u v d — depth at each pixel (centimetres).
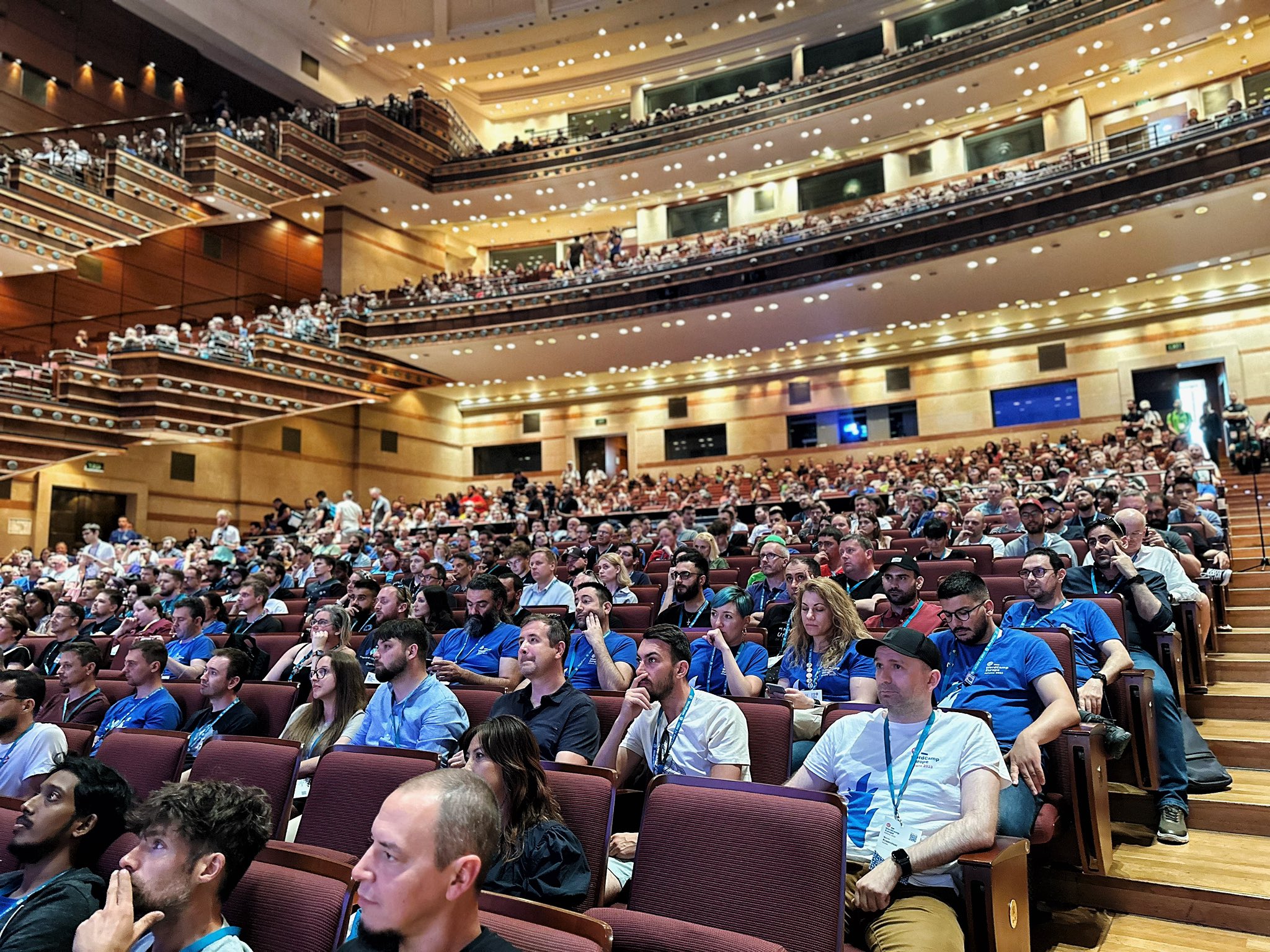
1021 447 1678
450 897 142
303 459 1903
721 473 1836
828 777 277
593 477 1814
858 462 1894
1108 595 443
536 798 243
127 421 1413
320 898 210
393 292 1894
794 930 203
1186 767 366
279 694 427
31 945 213
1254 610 561
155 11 1670
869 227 1445
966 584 349
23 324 1505
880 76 1628
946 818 249
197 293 1788
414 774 275
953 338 1825
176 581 805
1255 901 288
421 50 2052
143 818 203
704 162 1861
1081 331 1714
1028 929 245
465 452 2252
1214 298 1588
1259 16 1420
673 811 229
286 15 1866
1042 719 299
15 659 580
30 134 1402
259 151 1661
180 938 198
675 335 1753
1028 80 1587
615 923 206
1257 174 1137
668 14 1953
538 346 1819
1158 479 1018
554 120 2239
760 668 398
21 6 1517
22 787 363
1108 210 1245
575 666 452
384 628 372
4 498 1429
